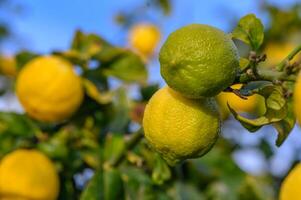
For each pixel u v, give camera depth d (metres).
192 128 0.62
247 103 0.90
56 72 0.85
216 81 0.59
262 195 0.97
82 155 0.87
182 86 0.60
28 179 0.81
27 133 0.88
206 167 0.93
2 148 0.87
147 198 0.83
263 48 1.14
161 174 0.81
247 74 0.60
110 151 0.84
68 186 0.86
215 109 0.63
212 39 0.59
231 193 0.94
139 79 0.92
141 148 0.82
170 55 0.59
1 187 0.81
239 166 0.94
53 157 0.85
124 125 0.90
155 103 0.63
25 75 0.86
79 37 0.92
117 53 0.91
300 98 0.58
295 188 0.71
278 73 0.60
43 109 0.86
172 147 0.63
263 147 1.07
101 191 0.81
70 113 0.87
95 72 0.92
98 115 0.91
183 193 0.87
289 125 0.63
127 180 0.83
